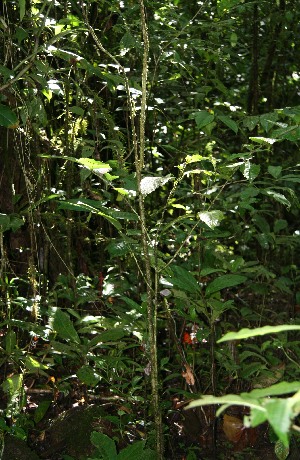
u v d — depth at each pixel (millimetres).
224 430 2172
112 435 2125
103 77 2096
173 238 2500
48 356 2537
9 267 2482
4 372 2377
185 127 3070
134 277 2463
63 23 2010
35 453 2029
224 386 2365
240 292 3098
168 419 2295
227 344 2266
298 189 3316
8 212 2580
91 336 2576
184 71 2805
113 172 1977
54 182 2654
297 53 3699
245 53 3414
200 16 2998
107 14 2643
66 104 2266
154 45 2408
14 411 2055
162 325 2408
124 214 1685
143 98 1576
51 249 2621
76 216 2654
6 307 2330
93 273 2729
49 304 2406
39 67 1907
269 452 2156
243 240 2756
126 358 2094
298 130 1747
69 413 2188
